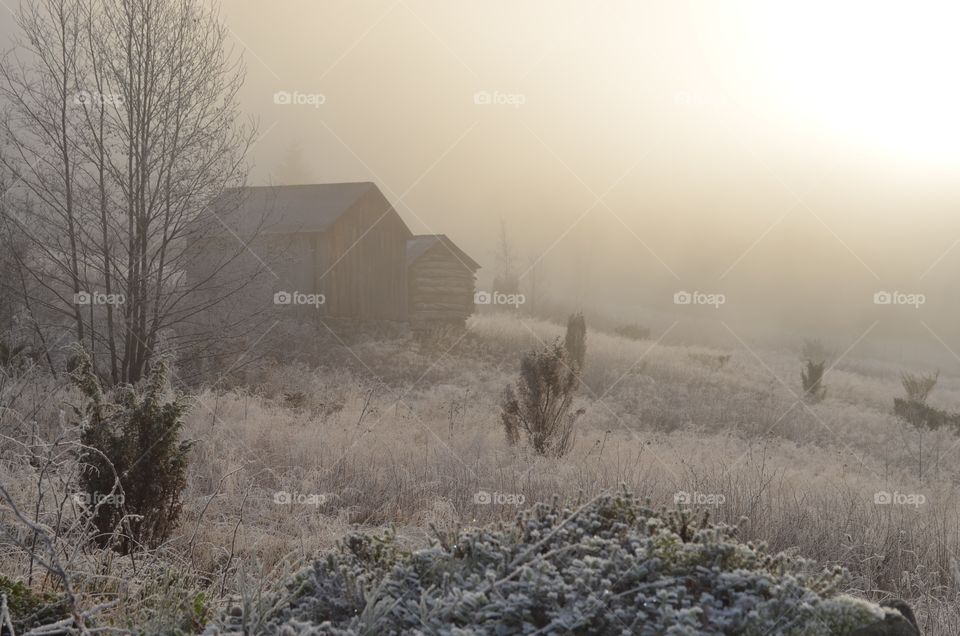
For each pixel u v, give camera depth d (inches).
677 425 652.1
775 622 101.7
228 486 277.6
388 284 1139.3
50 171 467.8
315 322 969.5
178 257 498.6
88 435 211.0
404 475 323.6
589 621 102.1
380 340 999.0
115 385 428.1
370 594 116.2
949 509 357.4
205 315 567.5
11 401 299.1
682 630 94.5
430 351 953.5
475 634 100.3
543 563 112.7
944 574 237.9
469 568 123.3
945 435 676.1
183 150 483.8
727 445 543.2
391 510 289.6
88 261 484.7
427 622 106.7
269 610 115.6
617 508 140.7
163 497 212.8
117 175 469.4
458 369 840.9
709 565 116.6
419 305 1189.7
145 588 158.7
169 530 216.5
